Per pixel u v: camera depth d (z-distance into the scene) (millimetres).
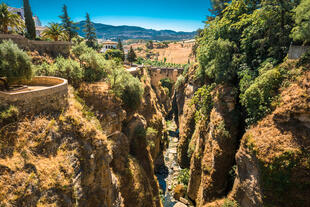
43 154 14742
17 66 17625
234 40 31906
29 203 12336
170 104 86812
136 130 37188
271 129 20297
